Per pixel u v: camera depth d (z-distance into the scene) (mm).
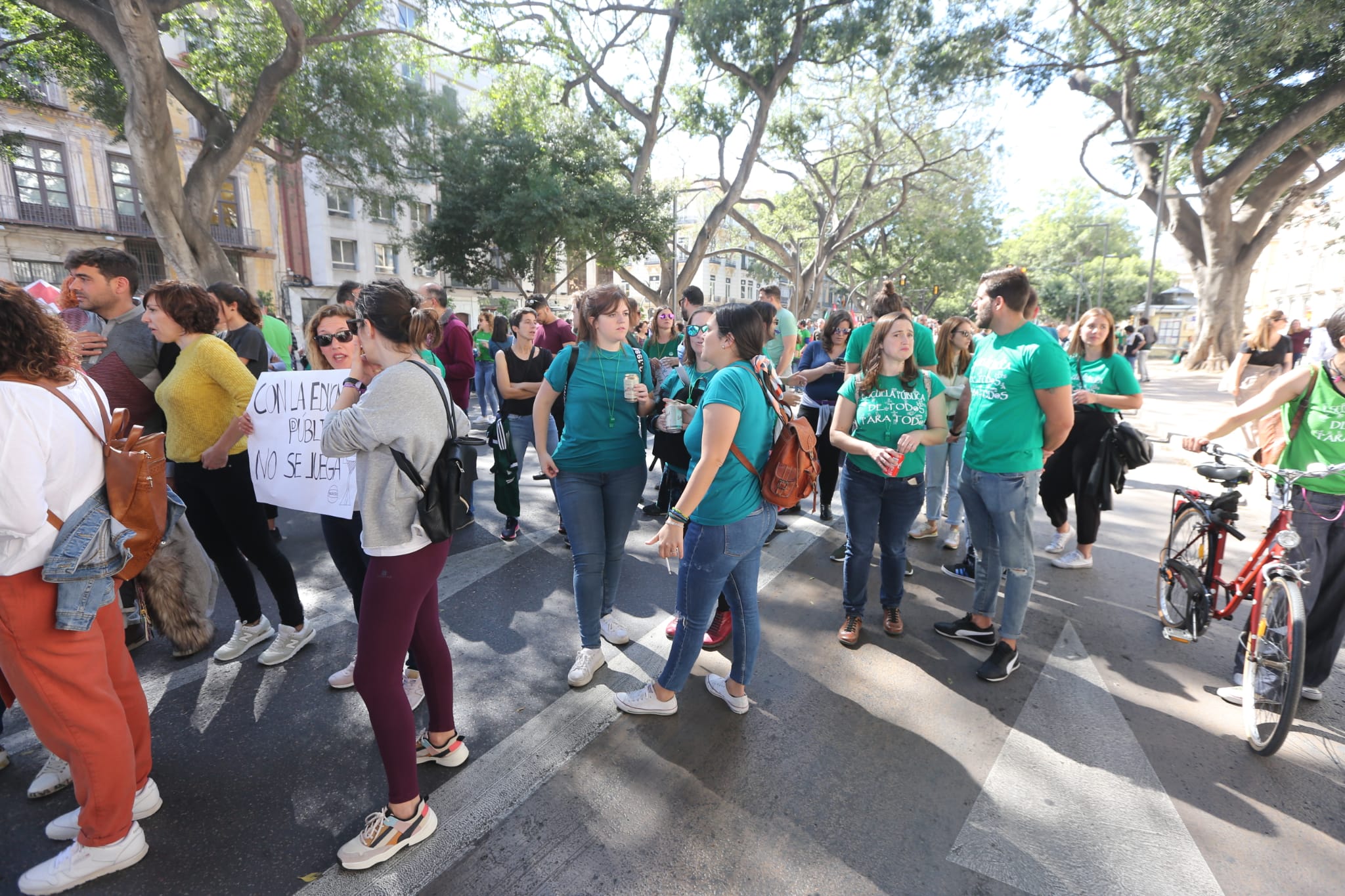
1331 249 30781
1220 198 19359
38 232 21469
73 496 1892
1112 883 2086
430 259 22906
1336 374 2805
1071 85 21625
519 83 19344
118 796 2021
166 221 12000
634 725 2854
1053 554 4992
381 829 2113
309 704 2939
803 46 19578
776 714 2965
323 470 2951
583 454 3188
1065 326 12859
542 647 3523
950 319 5008
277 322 5832
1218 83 16250
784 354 5582
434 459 2088
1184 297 47250
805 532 5520
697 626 2717
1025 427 3141
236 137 12898
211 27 14695
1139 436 4398
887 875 2107
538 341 6191
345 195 29859
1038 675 3322
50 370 1832
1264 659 2775
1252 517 5961
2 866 2078
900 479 3438
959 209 30297
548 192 19719
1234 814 2383
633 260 22594
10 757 2596
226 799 2367
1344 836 2287
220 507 3059
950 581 4555
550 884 2053
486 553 4898
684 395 3918
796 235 33938
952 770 2604
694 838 2246
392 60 17156
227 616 3816
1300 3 13797
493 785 2467
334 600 4004
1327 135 18016
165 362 3287
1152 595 4312
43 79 14422
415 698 2959
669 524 2457
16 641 1826
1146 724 2922
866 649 3574
